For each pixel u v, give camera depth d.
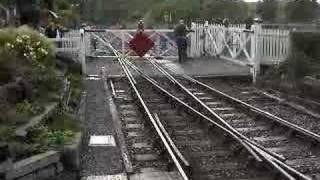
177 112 14.45
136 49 20.62
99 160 9.77
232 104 15.66
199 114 13.24
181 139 11.47
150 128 12.16
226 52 25.08
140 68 23.28
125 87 18.92
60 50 20.88
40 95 12.55
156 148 10.64
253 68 20.72
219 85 19.80
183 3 55.09
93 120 13.16
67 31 24.56
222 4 42.50
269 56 20.70
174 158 9.37
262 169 9.24
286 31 19.88
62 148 9.05
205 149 10.68
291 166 9.43
